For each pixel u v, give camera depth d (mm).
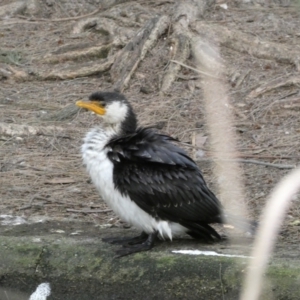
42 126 14297
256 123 14141
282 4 19812
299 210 10461
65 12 20922
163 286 8367
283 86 15547
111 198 8555
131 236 9430
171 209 8367
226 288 8141
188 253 8500
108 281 8570
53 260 8859
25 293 8898
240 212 8852
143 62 16969
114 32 18562
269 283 7984
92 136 8703
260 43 16859
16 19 20578
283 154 12820
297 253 8602
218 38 17250
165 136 8844
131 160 8336
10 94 16344
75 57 18078
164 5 19938
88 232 9703
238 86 15703
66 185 11961
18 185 11914
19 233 9664
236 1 19734
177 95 15727
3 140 13898
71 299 8742
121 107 8836
